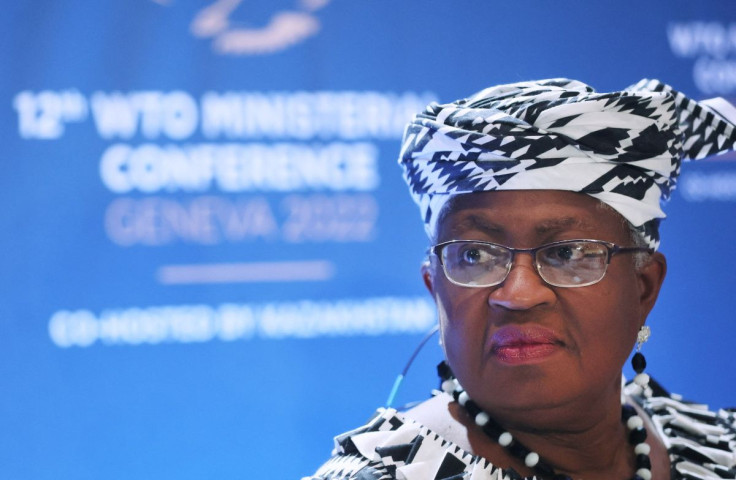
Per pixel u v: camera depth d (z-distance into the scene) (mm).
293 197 5062
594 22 5195
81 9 4906
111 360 4973
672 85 5227
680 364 5328
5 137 4871
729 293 5355
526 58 5164
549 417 2029
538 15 5164
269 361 5066
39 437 4926
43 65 4891
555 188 1960
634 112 1980
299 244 5070
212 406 5039
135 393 4988
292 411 5086
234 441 5051
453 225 2039
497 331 1975
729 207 5344
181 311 5004
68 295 4930
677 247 5328
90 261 4941
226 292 5031
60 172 4910
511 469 2033
